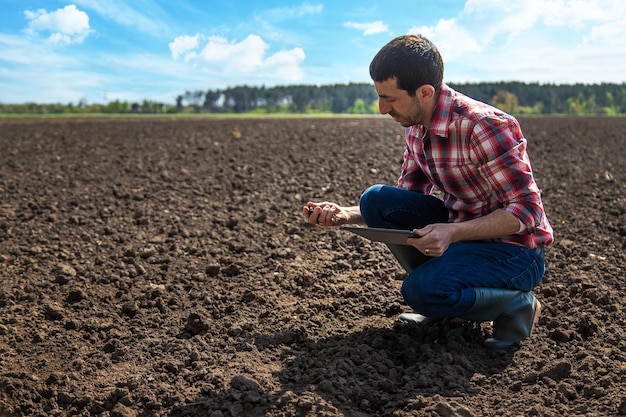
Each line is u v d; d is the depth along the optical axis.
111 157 9.34
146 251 4.49
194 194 6.52
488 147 2.64
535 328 3.12
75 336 3.22
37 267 4.23
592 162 8.80
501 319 2.91
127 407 2.47
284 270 4.10
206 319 3.34
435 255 2.58
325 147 10.27
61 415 2.47
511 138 2.65
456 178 2.81
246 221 5.34
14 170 8.11
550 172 7.88
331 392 2.45
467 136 2.67
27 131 15.31
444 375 2.59
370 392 2.48
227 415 2.35
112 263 4.33
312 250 4.54
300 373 2.71
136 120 24.47
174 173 7.76
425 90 2.59
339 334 3.14
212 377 2.64
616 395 2.39
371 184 6.93
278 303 3.59
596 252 4.43
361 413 2.33
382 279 3.96
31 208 5.94
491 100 68.31
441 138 2.74
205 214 5.64
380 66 2.59
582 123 19.55
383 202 3.09
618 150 10.46
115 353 2.97
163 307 3.54
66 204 6.10
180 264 4.28
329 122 20.34
